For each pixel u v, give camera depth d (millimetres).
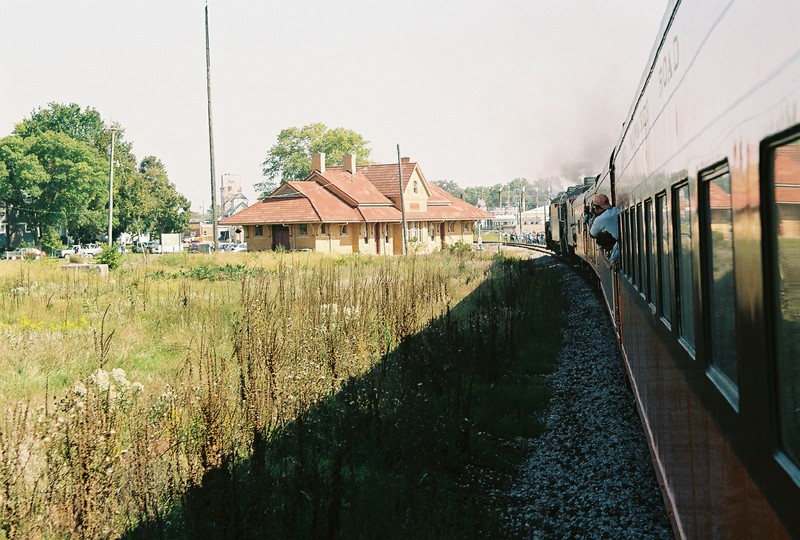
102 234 94000
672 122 4824
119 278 25656
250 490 6734
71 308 18578
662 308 5844
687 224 4391
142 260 36750
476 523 7539
